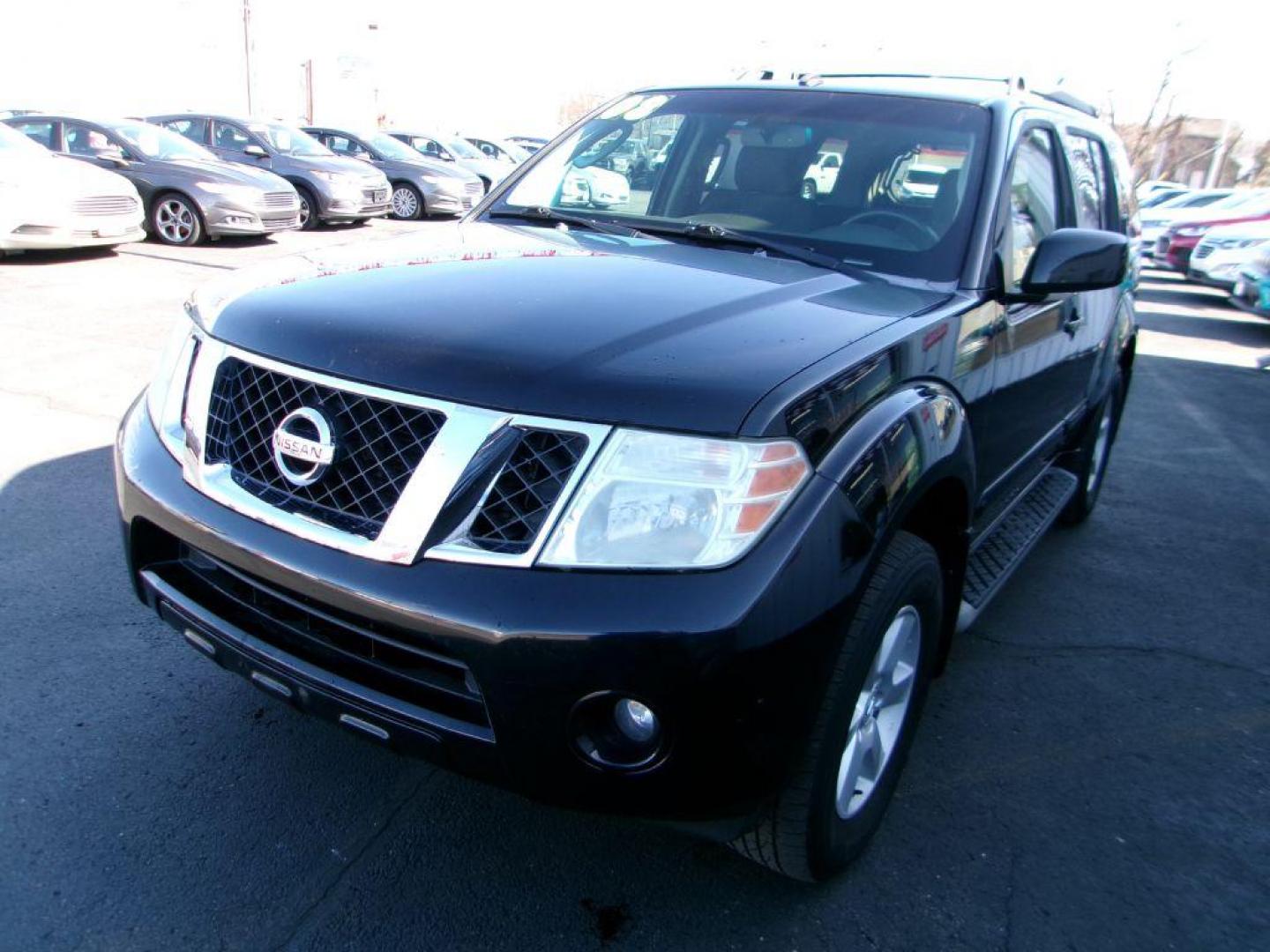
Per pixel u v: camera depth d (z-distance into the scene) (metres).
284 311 2.31
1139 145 33.00
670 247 3.04
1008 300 2.99
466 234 3.12
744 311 2.35
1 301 8.17
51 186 9.78
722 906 2.41
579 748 1.90
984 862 2.63
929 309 2.61
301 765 2.79
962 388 2.65
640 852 2.57
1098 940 2.39
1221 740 3.29
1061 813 2.86
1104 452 5.23
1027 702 3.45
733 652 1.82
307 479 2.07
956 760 3.08
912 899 2.48
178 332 2.59
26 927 2.19
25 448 4.96
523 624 1.83
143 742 2.83
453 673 1.97
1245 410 8.34
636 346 2.08
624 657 1.81
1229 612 4.30
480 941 2.26
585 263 2.72
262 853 2.46
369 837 2.54
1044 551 4.88
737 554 1.86
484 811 2.67
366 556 1.96
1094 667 3.72
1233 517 5.57
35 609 3.47
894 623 2.34
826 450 2.01
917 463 2.21
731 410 1.91
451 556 1.90
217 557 2.16
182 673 3.17
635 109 3.79
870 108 3.39
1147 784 3.02
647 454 1.88
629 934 2.30
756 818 2.09
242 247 12.46
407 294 2.35
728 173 3.37
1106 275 2.88
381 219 17.69
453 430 1.93
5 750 2.74
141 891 2.32
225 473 2.23
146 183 11.97
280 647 2.17
